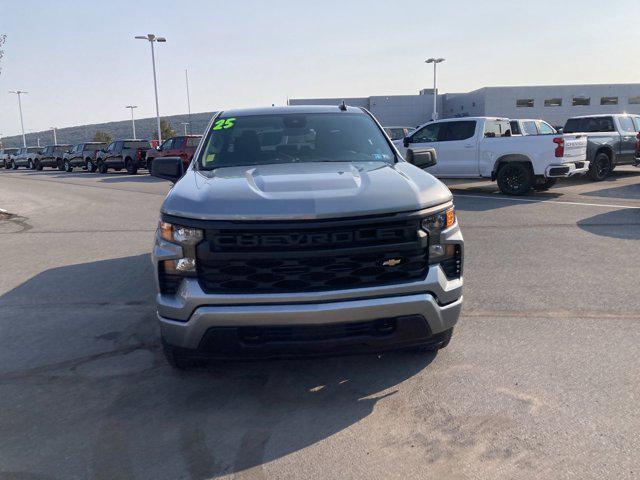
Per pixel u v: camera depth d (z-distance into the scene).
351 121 5.07
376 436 3.10
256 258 3.14
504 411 3.31
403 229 3.26
